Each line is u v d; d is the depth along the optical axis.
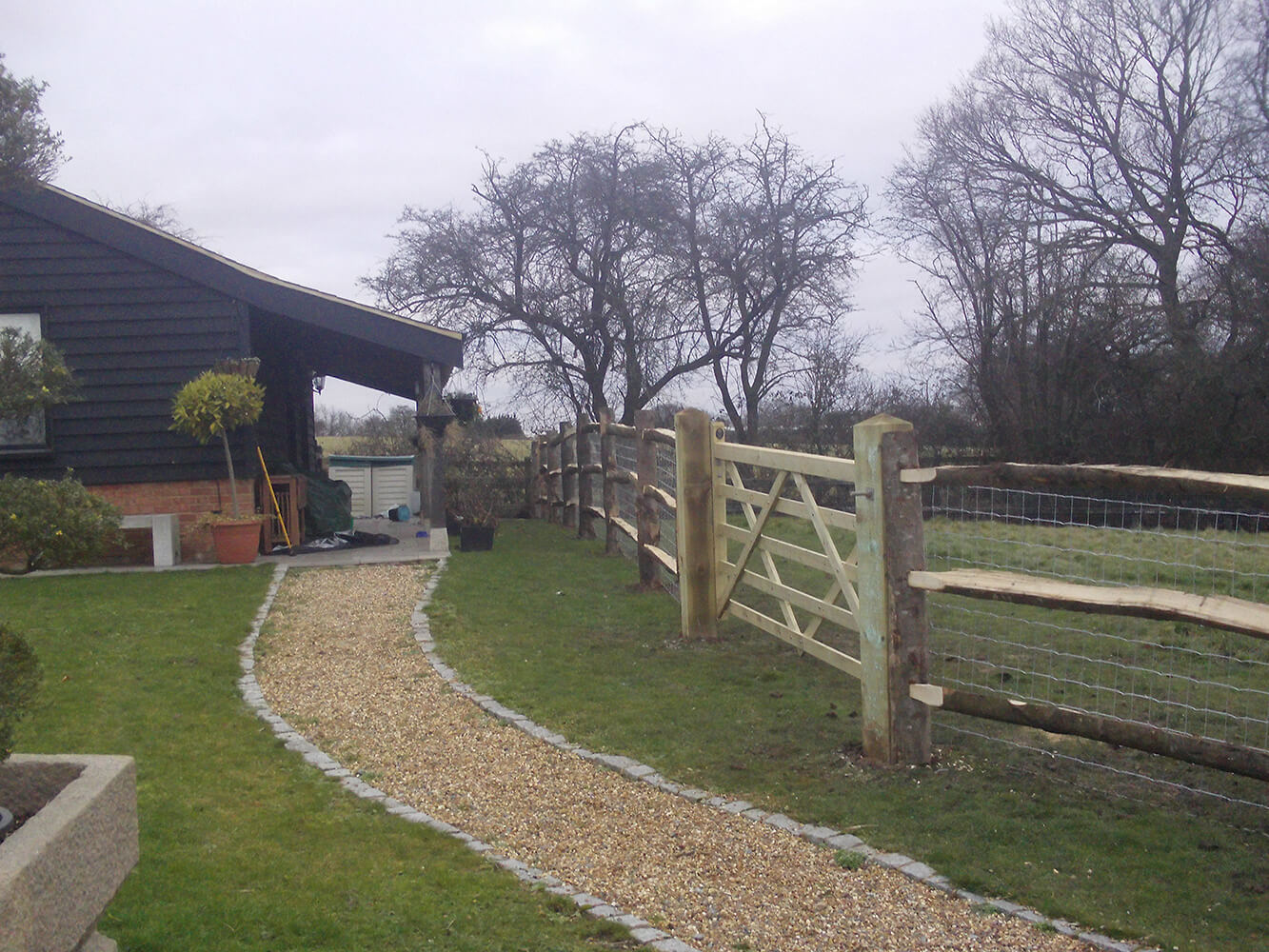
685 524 7.13
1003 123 20.36
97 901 2.60
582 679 6.26
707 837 3.98
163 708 5.59
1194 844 3.66
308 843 3.90
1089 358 19.55
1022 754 4.63
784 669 6.35
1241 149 17.81
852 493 5.13
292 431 15.97
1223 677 5.53
